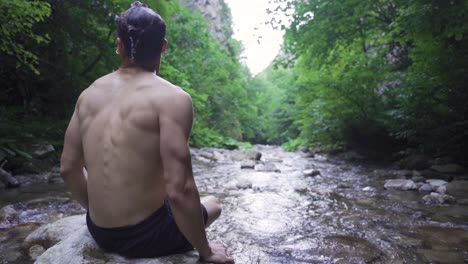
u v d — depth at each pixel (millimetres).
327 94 9625
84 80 8844
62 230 2273
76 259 1532
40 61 7781
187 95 1479
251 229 2775
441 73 6055
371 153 9445
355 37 10547
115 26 8602
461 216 3158
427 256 2186
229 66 26438
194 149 12609
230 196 4180
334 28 9930
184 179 1376
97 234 1581
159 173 1508
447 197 3760
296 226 2875
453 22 5586
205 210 1758
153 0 10773
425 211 3369
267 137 35812
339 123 10109
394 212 3354
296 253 2219
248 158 9500
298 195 4242
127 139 1453
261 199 3971
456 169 5664
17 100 7906
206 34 19734
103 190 1492
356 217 3178
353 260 2107
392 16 9594
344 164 8234
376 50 10641
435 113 6262
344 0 9211
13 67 7309
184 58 18328
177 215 1406
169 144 1371
